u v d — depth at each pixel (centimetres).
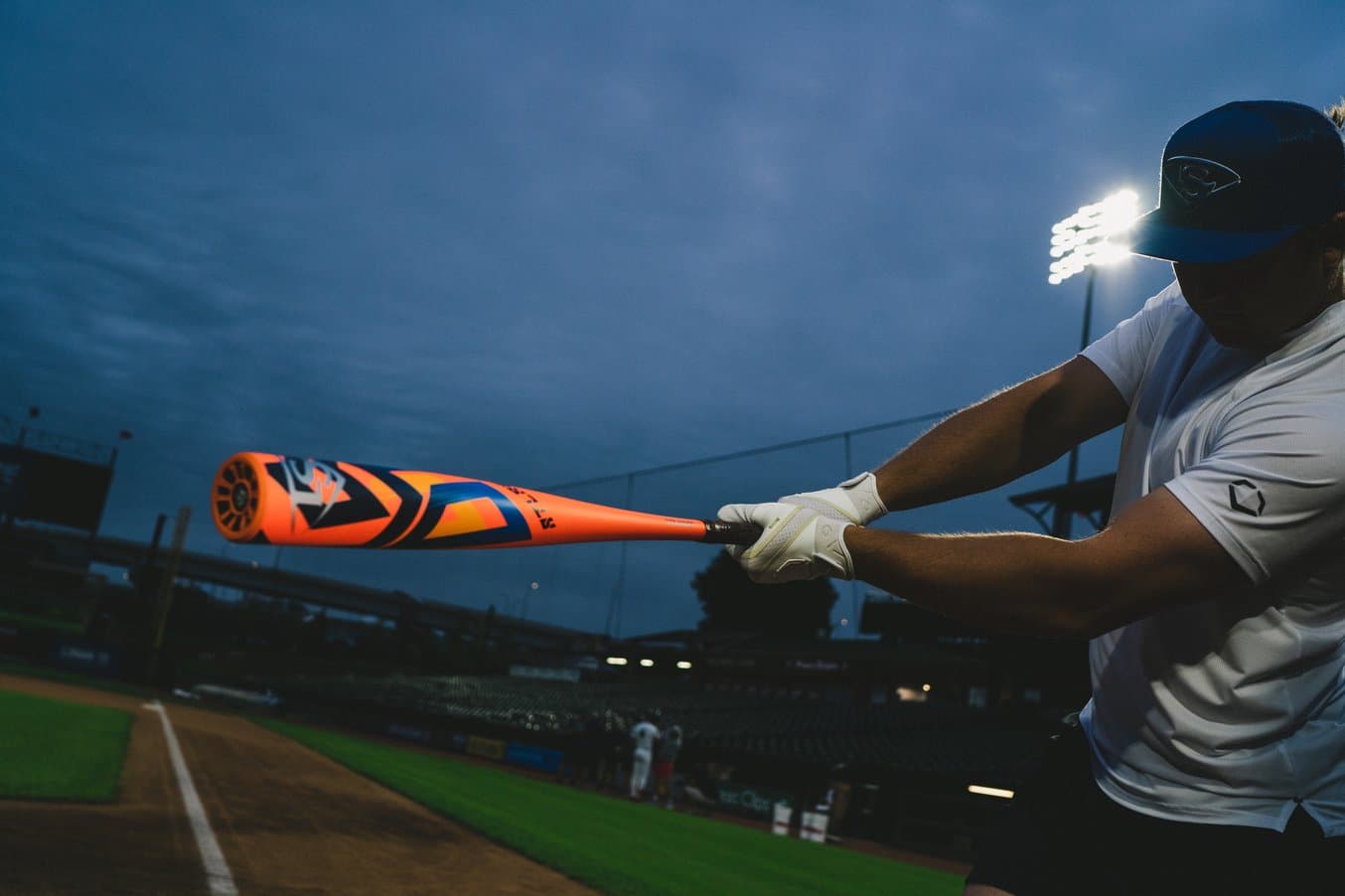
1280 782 138
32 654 3775
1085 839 154
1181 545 126
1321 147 127
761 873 961
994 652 2638
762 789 1944
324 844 706
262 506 129
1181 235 131
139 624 5966
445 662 6950
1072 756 164
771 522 158
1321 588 133
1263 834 137
